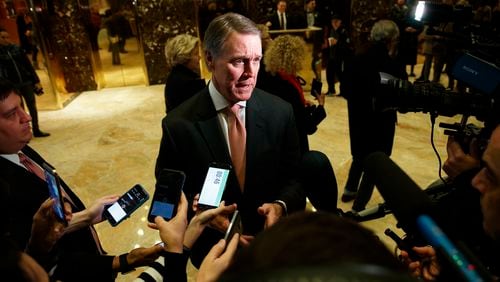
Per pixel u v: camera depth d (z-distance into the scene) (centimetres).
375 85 132
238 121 130
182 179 114
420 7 152
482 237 81
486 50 122
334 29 580
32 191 118
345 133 443
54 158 399
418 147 392
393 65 247
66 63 667
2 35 417
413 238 91
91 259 114
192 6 682
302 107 220
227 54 116
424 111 123
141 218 283
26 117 122
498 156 58
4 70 421
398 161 362
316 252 31
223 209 107
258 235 38
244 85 121
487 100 112
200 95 135
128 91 684
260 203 136
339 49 575
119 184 341
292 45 219
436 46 574
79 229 130
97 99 636
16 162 124
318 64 610
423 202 52
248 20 119
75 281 111
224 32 115
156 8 675
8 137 117
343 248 31
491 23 134
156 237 263
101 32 682
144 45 693
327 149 399
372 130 261
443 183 116
